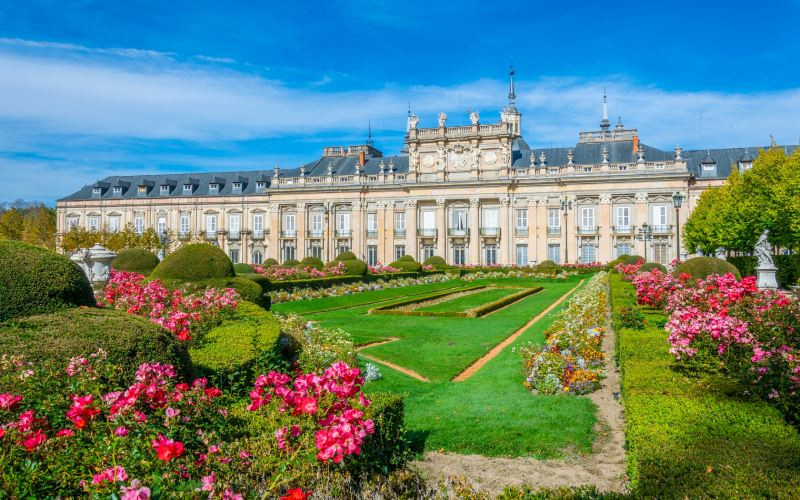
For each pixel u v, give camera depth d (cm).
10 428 604
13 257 991
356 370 746
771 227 4291
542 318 2803
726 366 1112
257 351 1208
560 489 661
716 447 723
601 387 1423
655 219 6462
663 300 2073
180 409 711
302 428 718
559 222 6769
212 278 2473
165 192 8781
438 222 7206
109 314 984
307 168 8212
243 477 664
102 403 696
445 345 2070
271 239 7900
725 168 6631
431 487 815
